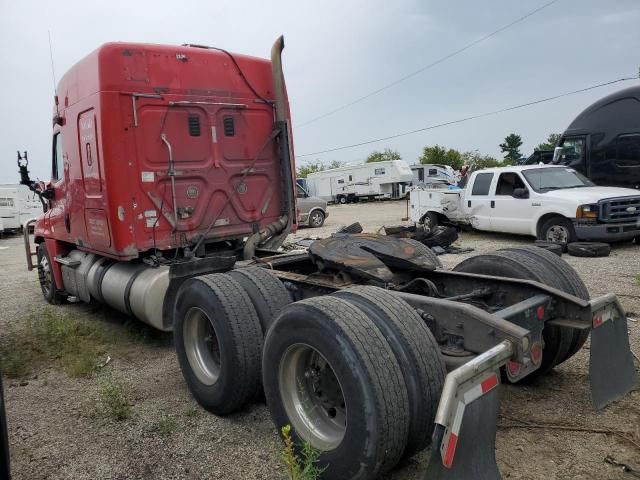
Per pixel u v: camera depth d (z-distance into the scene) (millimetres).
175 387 4664
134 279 5602
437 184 27922
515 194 12078
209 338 4148
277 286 4062
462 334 3068
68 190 6629
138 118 5516
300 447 3041
